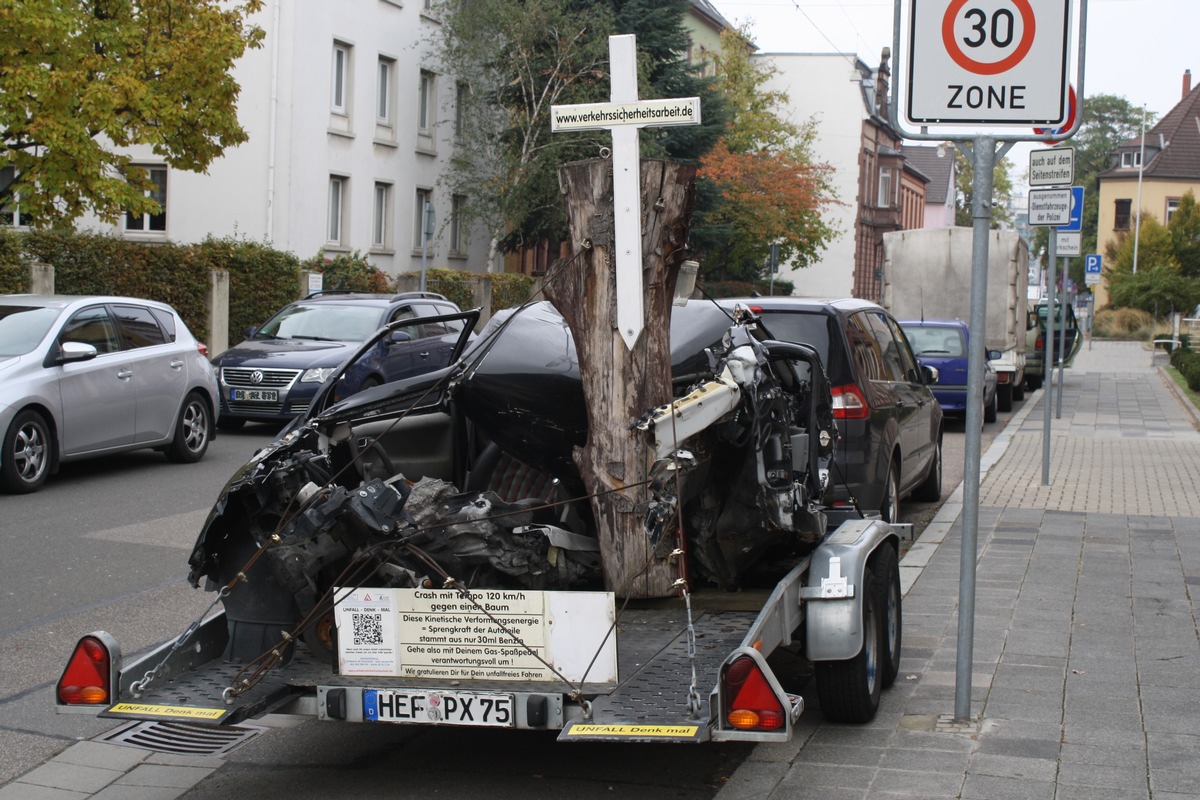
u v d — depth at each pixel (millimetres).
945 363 20438
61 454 12461
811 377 6074
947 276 24875
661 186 4836
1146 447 17125
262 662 4836
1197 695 6008
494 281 36250
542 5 38469
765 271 54656
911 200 90938
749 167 50125
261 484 4953
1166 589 8344
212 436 14859
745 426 5305
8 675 6574
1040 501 12344
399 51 37625
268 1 31984
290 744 5633
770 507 5418
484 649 4621
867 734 5508
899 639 6340
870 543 5715
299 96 33156
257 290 24156
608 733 4168
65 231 19188
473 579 4879
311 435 5320
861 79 74188
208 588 5234
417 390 5566
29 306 12859
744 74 55156
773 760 5195
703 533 5504
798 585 5445
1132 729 5512
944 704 5902
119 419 13211
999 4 5480
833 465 6332
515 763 5332
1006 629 7301
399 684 4633
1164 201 85812
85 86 17359
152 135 17750
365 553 4789
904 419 10406
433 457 5891
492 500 4961
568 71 38719
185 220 31797
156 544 9906
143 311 14008
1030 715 5719
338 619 4777
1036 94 5480
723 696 4199
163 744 5480
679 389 5613
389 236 38000
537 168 37656
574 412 5453
